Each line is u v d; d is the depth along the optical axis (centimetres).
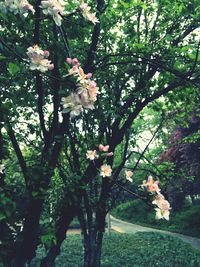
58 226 399
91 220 623
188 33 561
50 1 237
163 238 1958
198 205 2947
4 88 364
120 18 553
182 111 710
